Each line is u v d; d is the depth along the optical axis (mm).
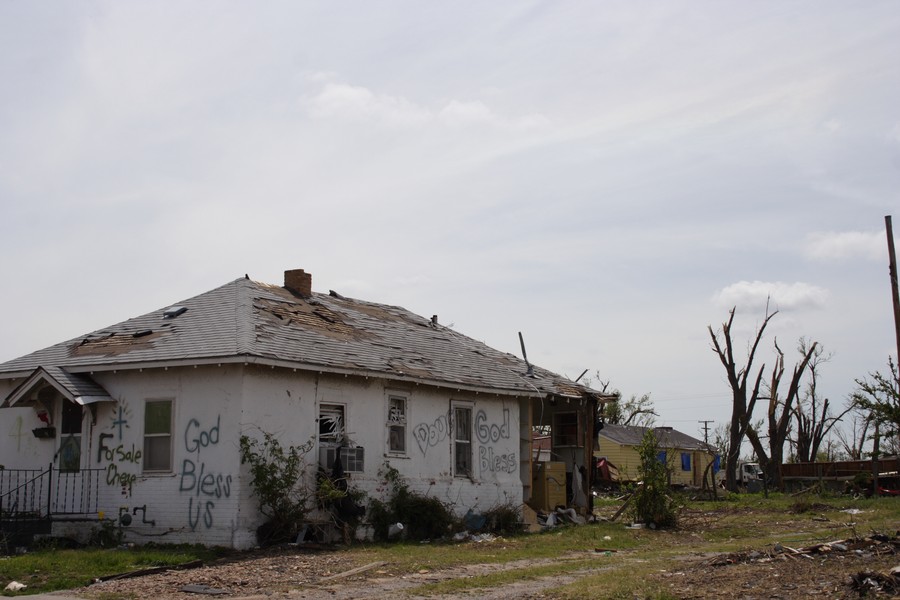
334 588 13289
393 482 21750
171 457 19141
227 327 20156
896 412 37750
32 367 21047
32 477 20688
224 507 18266
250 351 18344
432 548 19062
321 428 20516
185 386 19234
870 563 12883
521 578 14000
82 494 19922
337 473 19938
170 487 18984
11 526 18969
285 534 18812
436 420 23547
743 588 11555
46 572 14453
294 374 19781
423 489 22703
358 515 20203
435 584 13391
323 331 22406
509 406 26312
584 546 19609
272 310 22203
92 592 12953
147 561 15633
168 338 20422
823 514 29938
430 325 29500
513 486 25875
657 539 21438
